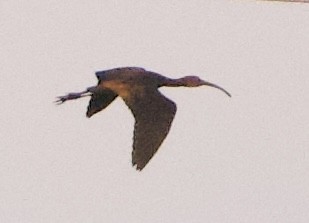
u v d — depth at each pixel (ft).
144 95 45.52
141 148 44.45
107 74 47.01
